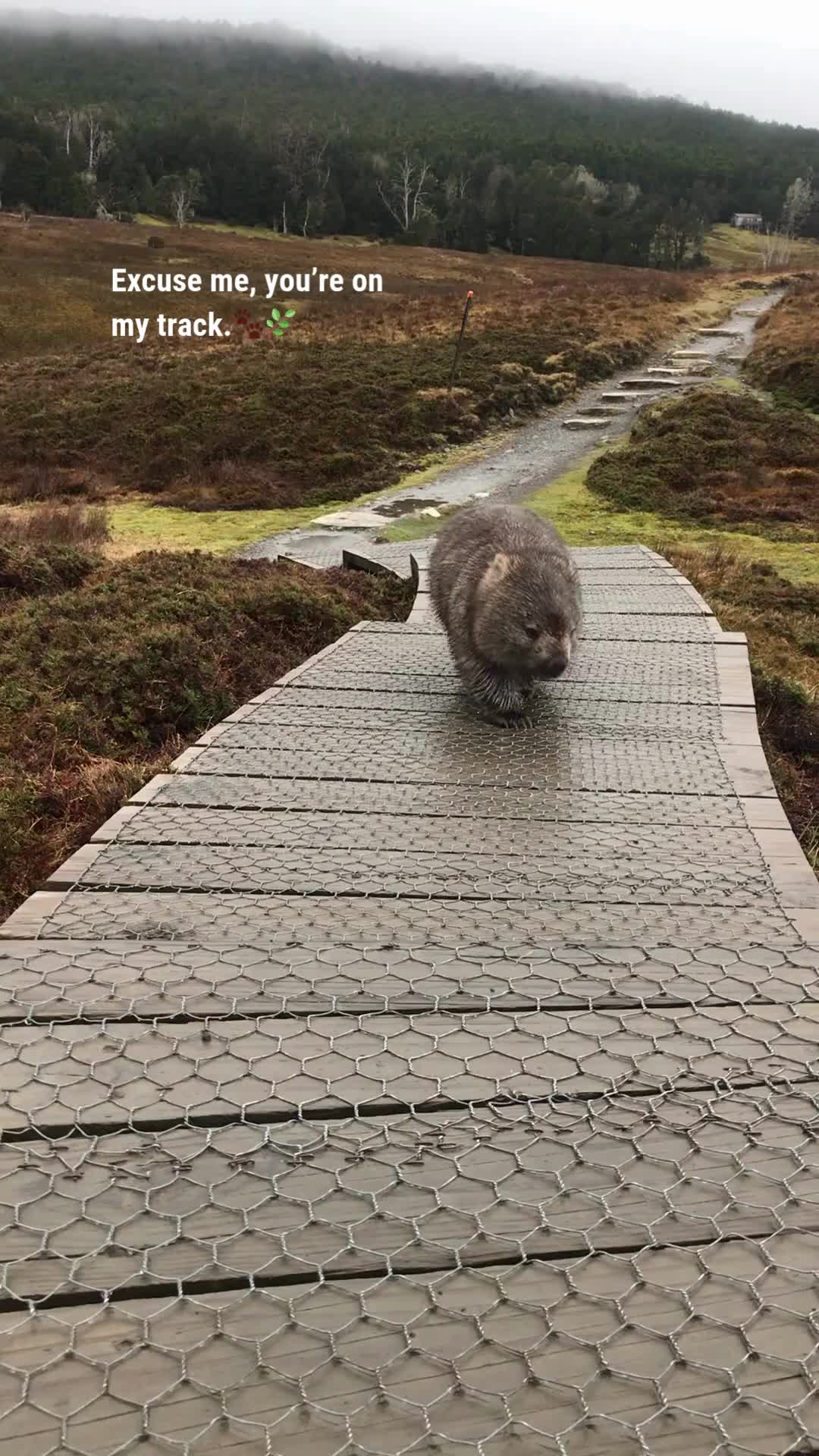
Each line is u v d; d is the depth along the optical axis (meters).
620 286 48.88
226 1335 1.71
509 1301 1.78
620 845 4.08
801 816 6.81
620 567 11.16
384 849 4.01
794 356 29.39
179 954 2.99
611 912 3.40
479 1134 2.18
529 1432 1.56
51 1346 1.69
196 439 23.22
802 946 3.09
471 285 50.09
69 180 86.19
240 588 10.83
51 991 2.75
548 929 3.23
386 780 4.91
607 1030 2.57
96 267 47.25
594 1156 2.12
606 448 24.19
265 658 9.42
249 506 19.61
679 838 4.16
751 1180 2.05
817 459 21.94
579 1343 1.70
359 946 3.05
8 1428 1.55
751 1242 1.90
